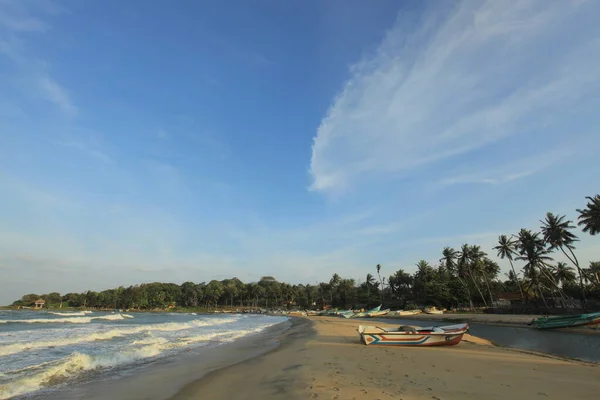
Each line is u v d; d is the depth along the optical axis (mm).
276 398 10000
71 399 10555
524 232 64875
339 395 9961
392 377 12438
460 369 14062
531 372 13469
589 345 23438
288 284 175125
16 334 31203
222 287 183250
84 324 50125
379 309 95375
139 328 40781
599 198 50375
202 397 10641
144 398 10625
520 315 55219
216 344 25844
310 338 29812
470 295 87312
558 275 74188
